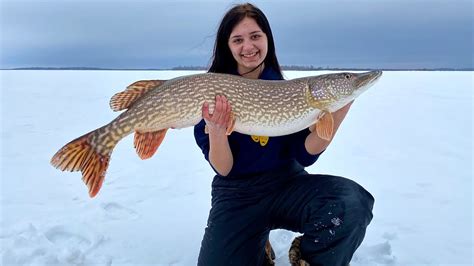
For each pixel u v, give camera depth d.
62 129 3.44
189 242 1.30
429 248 1.24
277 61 1.27
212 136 1.07
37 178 2.00
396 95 6.68
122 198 1.71
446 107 4.86
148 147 1.10
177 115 1.07
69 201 1.68
